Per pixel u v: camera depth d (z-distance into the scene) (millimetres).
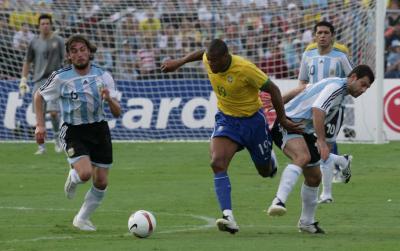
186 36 79562
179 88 75500
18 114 75375
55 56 65375
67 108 34438
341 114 41000
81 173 33750
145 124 75438
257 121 33406
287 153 33250
